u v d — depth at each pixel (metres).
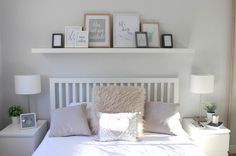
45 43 3.01
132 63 3.08
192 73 3.12
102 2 2.99
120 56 3.06
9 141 2.57
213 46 3.10
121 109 2.62
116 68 3.08
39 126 2.81
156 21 3.03
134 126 2.40
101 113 2.53
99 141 2.36
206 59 3.12
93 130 2.55
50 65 3.05
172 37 3.04
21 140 2.57
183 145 2.27
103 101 2.65
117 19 2.98
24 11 2.96
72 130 2.50
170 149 2.17
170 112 2.65
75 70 3.07
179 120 2.88
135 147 2.21
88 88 3.02
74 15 2.99
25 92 2.80
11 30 2.98
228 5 3.05
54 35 2.94
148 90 3.05
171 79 3.04
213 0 3.03
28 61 3.04
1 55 3.00
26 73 3.05
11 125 2.84
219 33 3.08
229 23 3.08
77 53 3.04
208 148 2.73
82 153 2.08
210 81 2.86
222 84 3.17
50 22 2.99
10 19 2.96
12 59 3.02
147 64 3.09
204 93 2.92
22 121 2.72
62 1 2.97
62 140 2.39
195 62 3.11
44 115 3.12
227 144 2.74
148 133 2.60
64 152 2.10
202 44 3.09
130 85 3.05
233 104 3.17
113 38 2.97
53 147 2.21
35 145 2.62
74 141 2.36
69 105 2.84
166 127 2.57
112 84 3.03
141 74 3.10
